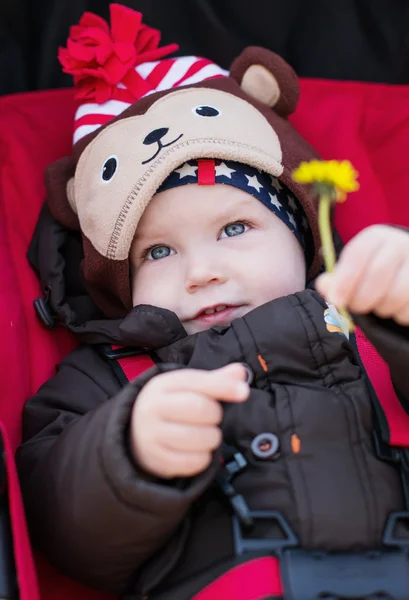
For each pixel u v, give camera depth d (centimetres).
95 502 81
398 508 88
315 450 90
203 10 152
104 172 119
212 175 113
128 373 111
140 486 77
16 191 140
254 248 112
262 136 119
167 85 133
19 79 154
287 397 94
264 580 82
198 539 88
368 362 103
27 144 145
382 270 73
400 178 153
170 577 88
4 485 83
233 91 128
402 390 92
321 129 153
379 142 156
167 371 84
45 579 97
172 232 114
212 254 111
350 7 154
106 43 133
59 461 87
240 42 156
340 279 73
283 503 87
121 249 115
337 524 85
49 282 129
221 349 101
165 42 155
